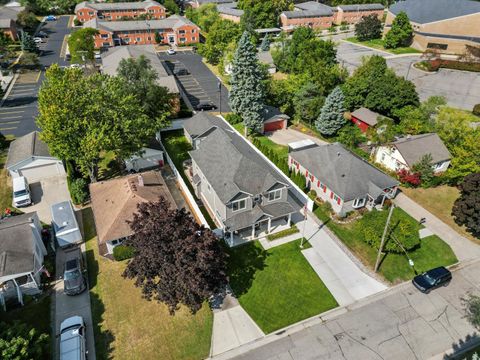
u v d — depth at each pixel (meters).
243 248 33.88
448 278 30.83
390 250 34.12
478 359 21.64
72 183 39.41
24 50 88.38
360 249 34.59
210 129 48.94
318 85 61.12
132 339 25.84
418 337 26.64
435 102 52.28
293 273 31.59
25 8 126.19
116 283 29.92
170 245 24.34
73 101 35.75
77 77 39.28
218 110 64.69
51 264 30.80
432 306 29.12
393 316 28.20
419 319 28.02
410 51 99.81
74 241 33.62
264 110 57.53
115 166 45.94
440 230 37.34
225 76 81.69
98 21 102.00
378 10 140.12
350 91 60.81
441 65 85.44
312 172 41.69
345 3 149.25
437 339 26.55
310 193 42.28
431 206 40.91
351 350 25.61
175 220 26.11
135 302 28.44
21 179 40.38
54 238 34.00
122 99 38.84
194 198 41.06
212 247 26.00
